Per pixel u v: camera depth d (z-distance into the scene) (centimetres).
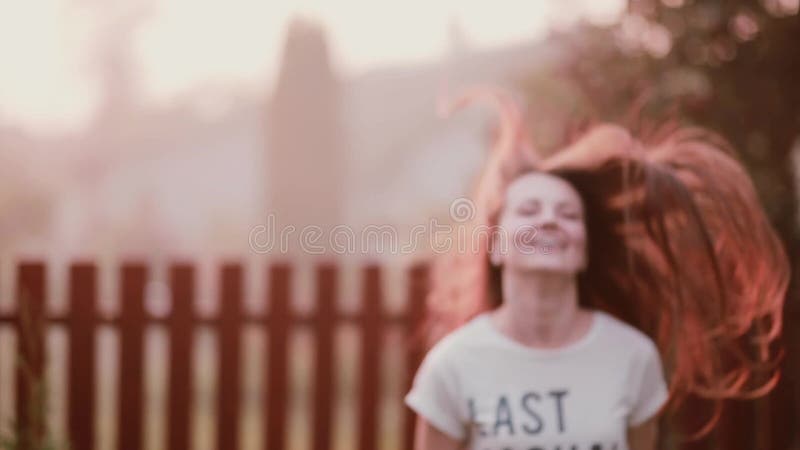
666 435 414
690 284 275
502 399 245
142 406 455
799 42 551
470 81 3784
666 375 307
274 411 466
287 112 3008
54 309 448
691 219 272
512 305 251
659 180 270
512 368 247
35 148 3481
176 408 458
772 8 554
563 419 244
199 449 893
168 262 457
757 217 280
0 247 2780
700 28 566
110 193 3828
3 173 3219
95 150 3881
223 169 4156
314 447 468
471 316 272
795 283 481
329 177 3020
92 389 450
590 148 269
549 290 249
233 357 460
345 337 1197
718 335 289
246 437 948
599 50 610
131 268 454
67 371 448
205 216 3622
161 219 3334
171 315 457
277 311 463
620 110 581
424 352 461
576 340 251
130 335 454
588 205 267
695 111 559
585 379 247
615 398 247
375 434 471
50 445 400
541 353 247
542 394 245
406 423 466
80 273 449
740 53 562
